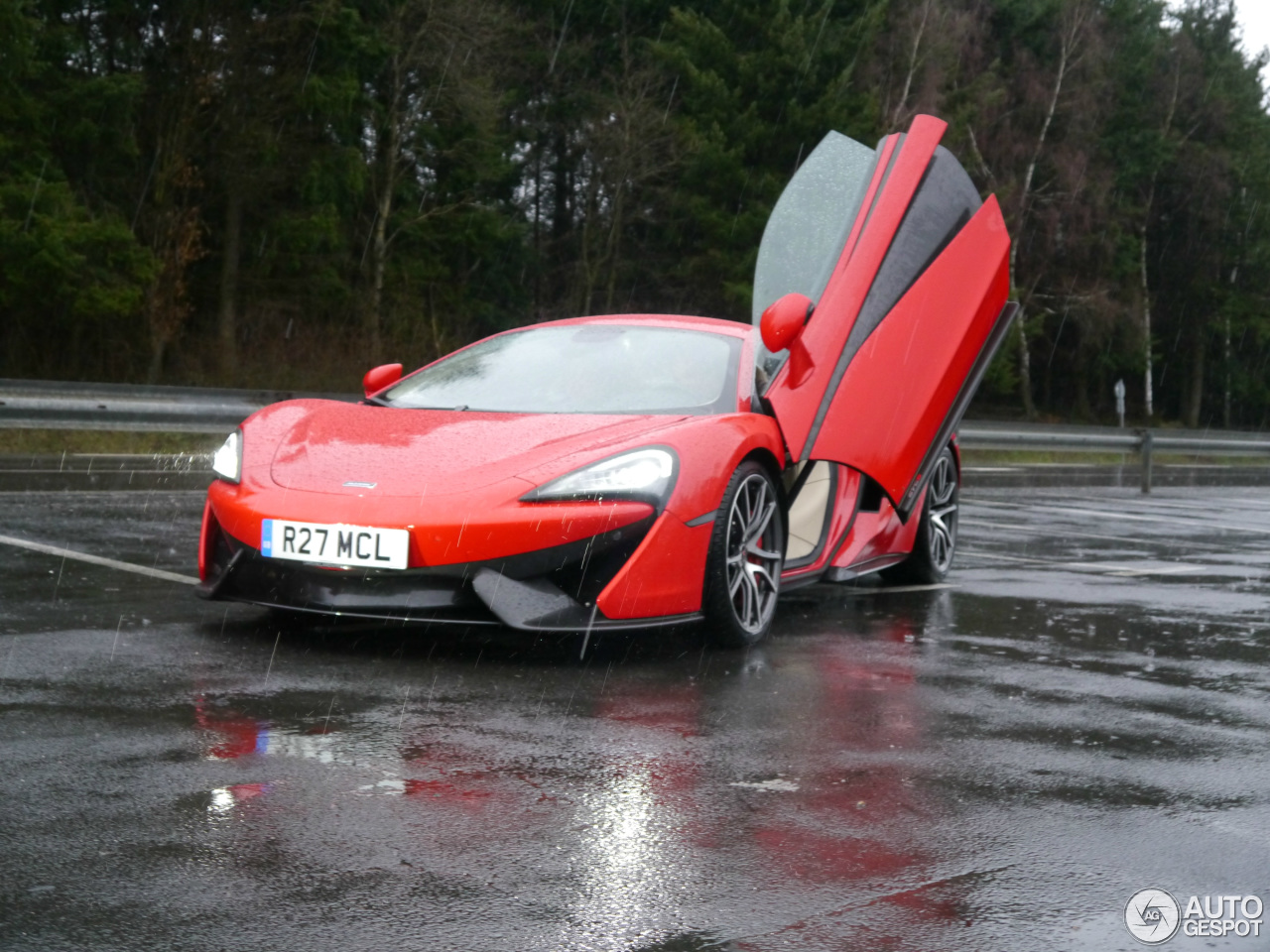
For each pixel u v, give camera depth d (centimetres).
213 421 1010
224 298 2372
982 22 3747
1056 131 3862
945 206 513
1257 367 4934
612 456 368
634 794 246
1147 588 565
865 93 2962
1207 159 4397
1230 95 4534
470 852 213
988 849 224
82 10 2267
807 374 450
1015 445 1360
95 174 2158
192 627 383
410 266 2802
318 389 2425
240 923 182
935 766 273
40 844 209
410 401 448
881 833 230
